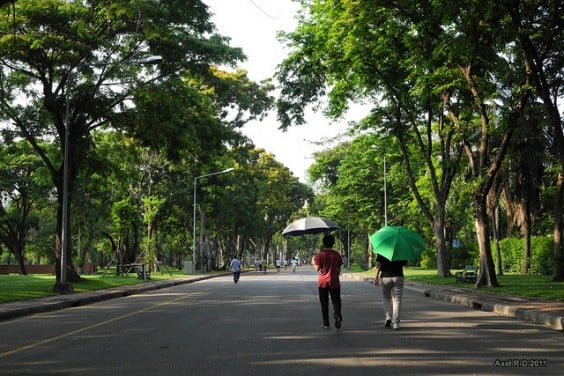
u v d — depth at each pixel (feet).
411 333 38.40
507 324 43.78
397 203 182.50
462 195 85.92
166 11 83.71
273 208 274.57
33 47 78.02
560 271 91.09
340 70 94.63
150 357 29.76
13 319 52.54
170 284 115.96
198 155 111.45
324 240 41.45
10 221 195.42
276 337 36.63
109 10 81.56
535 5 64.85
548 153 111.55
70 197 95.25
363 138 116.37
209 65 99.04
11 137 90.94
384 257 40.73
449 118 111.34
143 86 89.86
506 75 75.10
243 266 332.39
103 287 97.19
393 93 99.50
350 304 62.75
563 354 30.30
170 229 206.39
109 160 109.91
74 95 85.35
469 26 61.77
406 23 79.15
